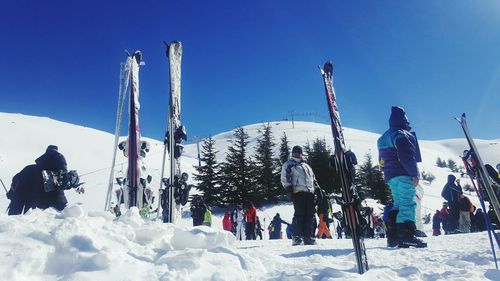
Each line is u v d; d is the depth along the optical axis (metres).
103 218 3.85
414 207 5.95
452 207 12.14
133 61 9.61
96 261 2.89
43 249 2.88
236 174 43.22
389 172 6.07
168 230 3.96
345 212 3.89
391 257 4.93
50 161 6.97
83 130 68.19
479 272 3.67
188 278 2.93
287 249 6.43
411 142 5.92
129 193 8.86
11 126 62.94
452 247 5.53
